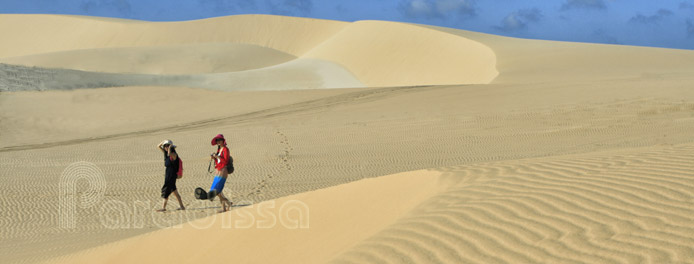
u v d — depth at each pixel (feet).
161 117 116.78
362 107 109.40
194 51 374.02
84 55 335.06
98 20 497.46
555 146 62.28
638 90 98.32
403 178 23.65
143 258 22.61
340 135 78.95
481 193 19.24
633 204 15.89
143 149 77.36
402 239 16.01
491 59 233.96
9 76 150.20
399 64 291.79
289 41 493.77
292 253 17.84
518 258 13.55
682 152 24.11
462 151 63.16
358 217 19.51
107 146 81.10
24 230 38.50
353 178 50.83
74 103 130.52
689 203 15.28
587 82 119.44
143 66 332.60
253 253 18.86
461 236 15.42
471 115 88.89
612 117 77.00
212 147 75.10
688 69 181.37
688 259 11.87
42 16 505.25
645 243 13.07
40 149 81.82
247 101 130.72
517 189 19.19
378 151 65.92
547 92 107.96
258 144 74.69
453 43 286.66
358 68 302.66
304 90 145.18
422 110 99.19
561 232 14.60
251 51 394.32
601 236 13.92
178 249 22.03
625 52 224.53
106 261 24.11
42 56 327.06
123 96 140.26
